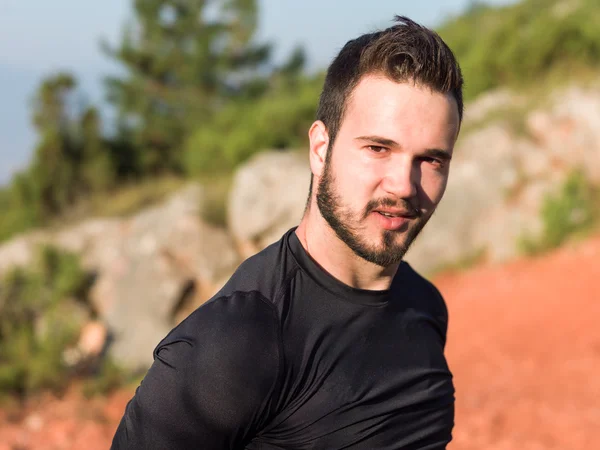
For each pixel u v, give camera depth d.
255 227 12.19
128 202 16.12
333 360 1.36
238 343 1.26
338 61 1.40
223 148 17.14
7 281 10.91
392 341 1.46
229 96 27.67
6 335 9.62
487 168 11.37
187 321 1.32
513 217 10.75
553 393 5.89
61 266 11.55
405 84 1.30
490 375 6.74
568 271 9.14
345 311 1.40
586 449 4.72
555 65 13.98
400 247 1.36
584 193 10.52
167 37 27.19
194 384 1.24
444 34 19.98
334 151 1.37
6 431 6.91
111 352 10.39
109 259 12.44
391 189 1.31
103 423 7.01
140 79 27.02
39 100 18.62
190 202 13.08
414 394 1.46
